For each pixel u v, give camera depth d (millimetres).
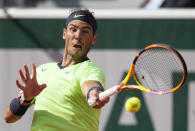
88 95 8688
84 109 10039
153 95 23641
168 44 23922
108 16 23922
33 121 10406
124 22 23938
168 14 23984
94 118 10297
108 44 23844
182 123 23703
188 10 24078
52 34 24172
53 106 10102
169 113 23672
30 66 24125
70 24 10500
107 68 23781
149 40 23922
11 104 10781
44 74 10695
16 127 23766
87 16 10469
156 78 10773
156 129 23594
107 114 23641
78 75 9883
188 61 23859
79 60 10523
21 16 24250
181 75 22500
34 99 11133
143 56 10617
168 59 11133
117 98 23625
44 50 24141
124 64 23828
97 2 38125
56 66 10758
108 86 23750
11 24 24234
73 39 10406
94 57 23828
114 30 23922
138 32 23938
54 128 10023
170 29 23969
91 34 10594
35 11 24281
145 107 23609
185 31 23938
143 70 10609
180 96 23656
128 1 37969
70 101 9977
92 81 9219
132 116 23625
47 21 24234
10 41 24172
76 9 10633
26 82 9555
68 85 10000
